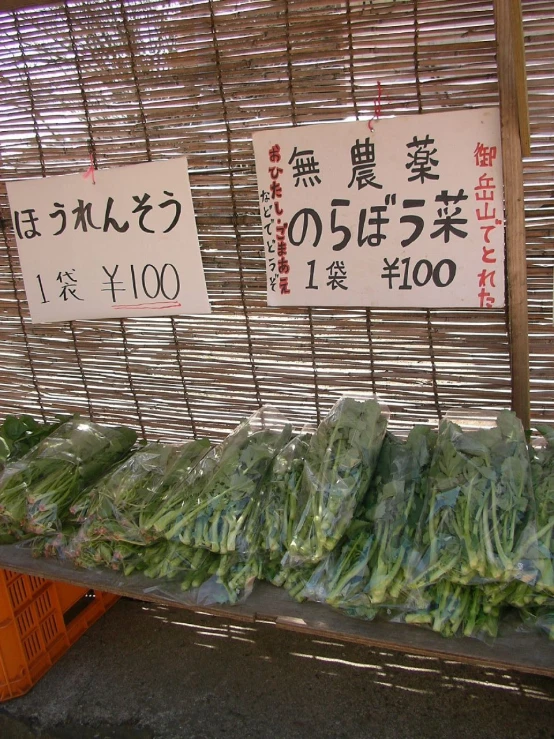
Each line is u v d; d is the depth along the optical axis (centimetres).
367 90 92
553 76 84
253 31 94
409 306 98
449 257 93
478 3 84
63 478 104
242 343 117
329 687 115
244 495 90
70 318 122
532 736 102
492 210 89
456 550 75
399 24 88
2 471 112
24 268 121
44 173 116
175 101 103
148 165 106
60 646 127
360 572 79
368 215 95
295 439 101
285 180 98
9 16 108
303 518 83
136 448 121
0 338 136
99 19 102
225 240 109
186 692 116
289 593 87
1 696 117
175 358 124
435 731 104
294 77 95
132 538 93
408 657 120
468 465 81
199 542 87
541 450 90
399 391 110
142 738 108
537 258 93
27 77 110
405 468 88
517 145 84
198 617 136
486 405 105
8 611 115
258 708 112
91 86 107
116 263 115
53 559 103
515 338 95
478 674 115
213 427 128
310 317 110
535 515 76
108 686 119
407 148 90
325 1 90
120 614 138
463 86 88
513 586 76
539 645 76
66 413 140
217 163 104
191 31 97
